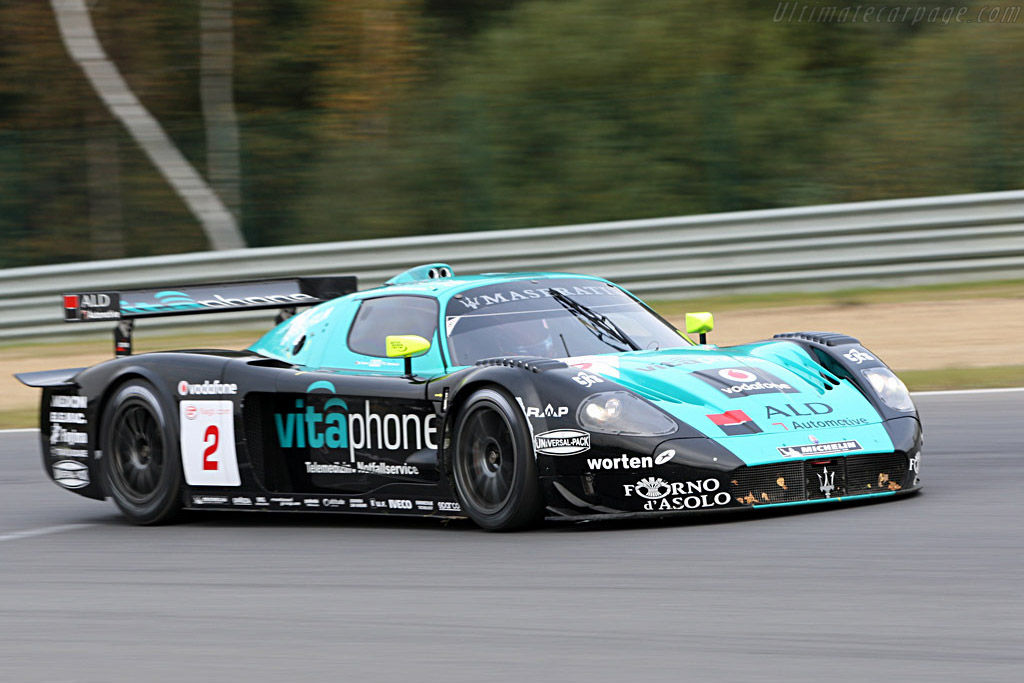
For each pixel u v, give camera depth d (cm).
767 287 5122
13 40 6756
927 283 5072
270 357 2492
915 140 5894
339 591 1716
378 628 1501
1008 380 3550
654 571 1688
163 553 2122
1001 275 5047
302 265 5256
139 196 6047
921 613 1419
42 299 5288
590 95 6419
